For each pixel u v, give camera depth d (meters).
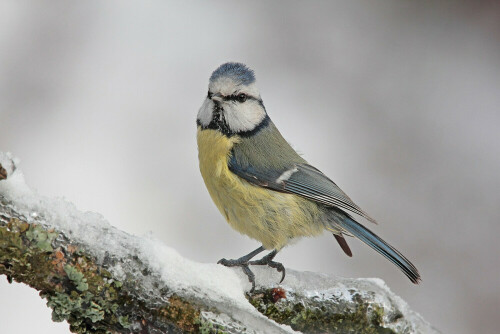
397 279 11.09
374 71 14.36
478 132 13.48
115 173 11.71
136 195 11.49
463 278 11.20
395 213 12.13
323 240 11.20
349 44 14.73
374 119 13.60
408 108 13.76
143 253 4.80
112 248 4.71
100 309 4.65
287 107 13.55
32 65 12.73
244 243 11.05
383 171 12.72
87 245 4.63
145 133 12.48
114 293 4.66
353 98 13.90
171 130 12.56
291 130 13.17
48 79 12.65
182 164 12.01
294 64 14.28
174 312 4.73
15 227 4.43
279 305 5.50
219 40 14.38
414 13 15.51
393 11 15.32
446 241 11.62
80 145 11.98
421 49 14.87
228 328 4.75
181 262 5.03
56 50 13.15
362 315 5.56
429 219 11.91
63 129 12.16
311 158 12.73
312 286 5.64
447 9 15.32
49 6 13.55
